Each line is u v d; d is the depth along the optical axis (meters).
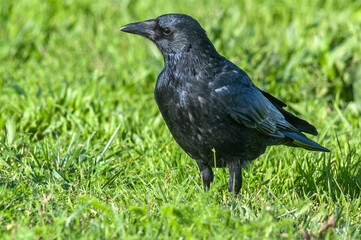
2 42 17.61
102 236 7.14
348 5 19.53
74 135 10.70
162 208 7.34
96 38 18.02
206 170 9.38
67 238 7.05
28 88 13.91
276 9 19.70
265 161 10.16
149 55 16.50
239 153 9.08
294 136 9.82
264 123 9.26
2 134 11.09
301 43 15.44
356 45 15.14
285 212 8.20
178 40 8.80
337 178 9.66
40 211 7.73
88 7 20.34
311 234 7.29
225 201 9.09
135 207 7.48
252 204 8.48
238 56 15.05
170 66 8.88
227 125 8.77
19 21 19.36
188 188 8.94
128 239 6.85
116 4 20.64
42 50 17.02
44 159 10.03
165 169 9.94
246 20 18.83
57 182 8.99
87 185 9.02
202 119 8.69
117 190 8.96
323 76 14.36
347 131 11.45
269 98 10.07
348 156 10.22
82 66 15.66
